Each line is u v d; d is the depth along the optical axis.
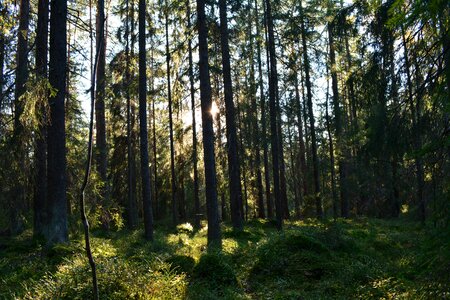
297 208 40.66
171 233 21.48
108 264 7.51
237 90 31.36
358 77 9.28
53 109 11.51
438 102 6.12
